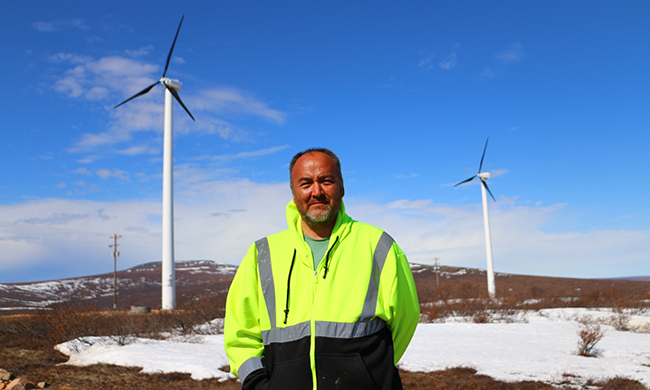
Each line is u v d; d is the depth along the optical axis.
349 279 1.78
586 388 7.99
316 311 1.74
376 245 1.89
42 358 11.22
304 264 1.86
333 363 1.67
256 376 1.80
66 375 9.49
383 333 1.80
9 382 8.31
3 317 15.30
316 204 1.85
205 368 9.79
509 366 9.87
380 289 1.82
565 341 13.82
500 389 7.94
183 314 18.81
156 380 9.03
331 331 1.71
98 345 12.55
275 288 1.87
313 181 1.85
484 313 23.14
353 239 1.88
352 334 1.71
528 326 18.55
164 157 28.23
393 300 1.79
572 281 80.75
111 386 8.64
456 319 22.52
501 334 15.65
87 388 8.48
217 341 14.39
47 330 13.62
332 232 1.89
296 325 1.76
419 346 12.75
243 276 1.97
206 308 20.55
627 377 8.67
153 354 11.07
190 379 9.21
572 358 10.79
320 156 1.90
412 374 9.51
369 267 1.82
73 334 13.22
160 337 15.18
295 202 1.93
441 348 12.41
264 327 1.86
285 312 1.80
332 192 1.85
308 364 1.70
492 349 12.23
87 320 14.54
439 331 16.62
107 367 10.09
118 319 15.92
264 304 1.88
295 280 1.84
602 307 28.66
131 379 9.10
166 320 17.89
